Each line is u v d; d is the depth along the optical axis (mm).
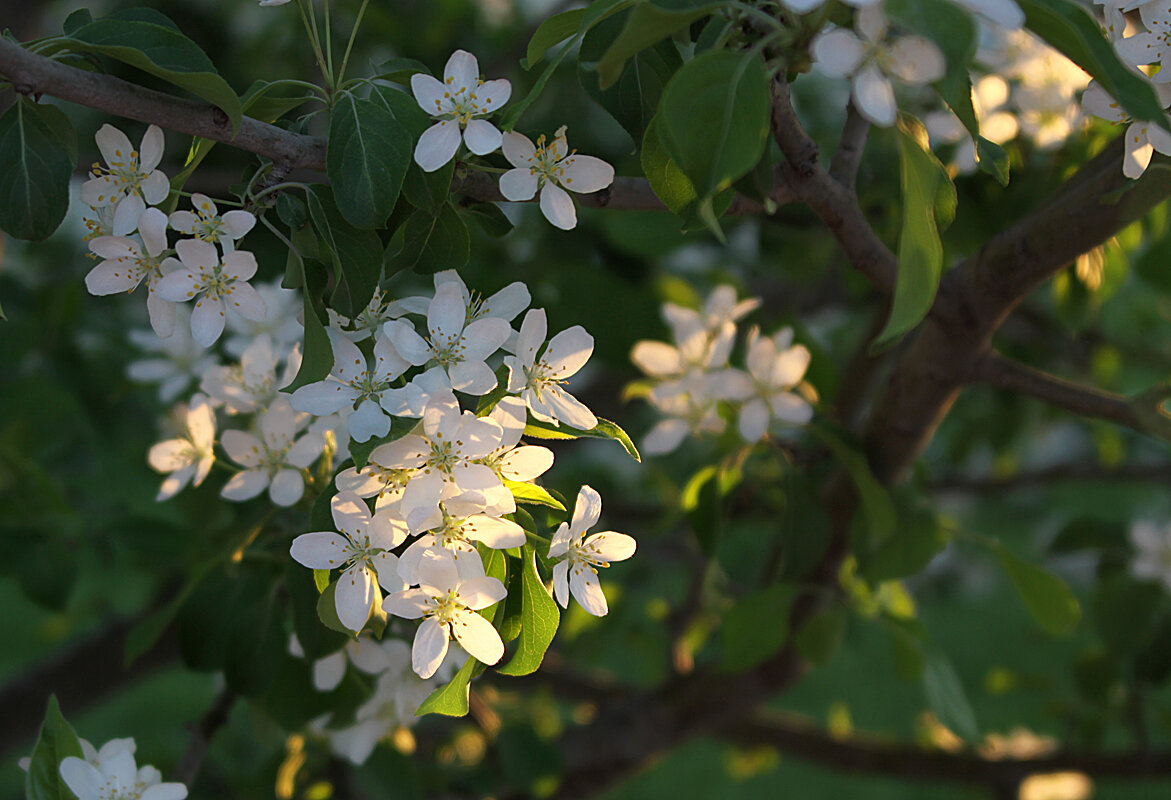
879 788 4586
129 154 1060
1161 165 1076
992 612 6586
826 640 1387
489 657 1032
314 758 1400
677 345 1317
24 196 1060
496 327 1048
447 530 1027
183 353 1312
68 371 1743
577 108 1788
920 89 1264
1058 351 2033
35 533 1460
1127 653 1582
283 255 1195
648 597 2615
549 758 1546
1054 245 1177
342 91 1063
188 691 4488
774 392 1285
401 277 1536
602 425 1050
